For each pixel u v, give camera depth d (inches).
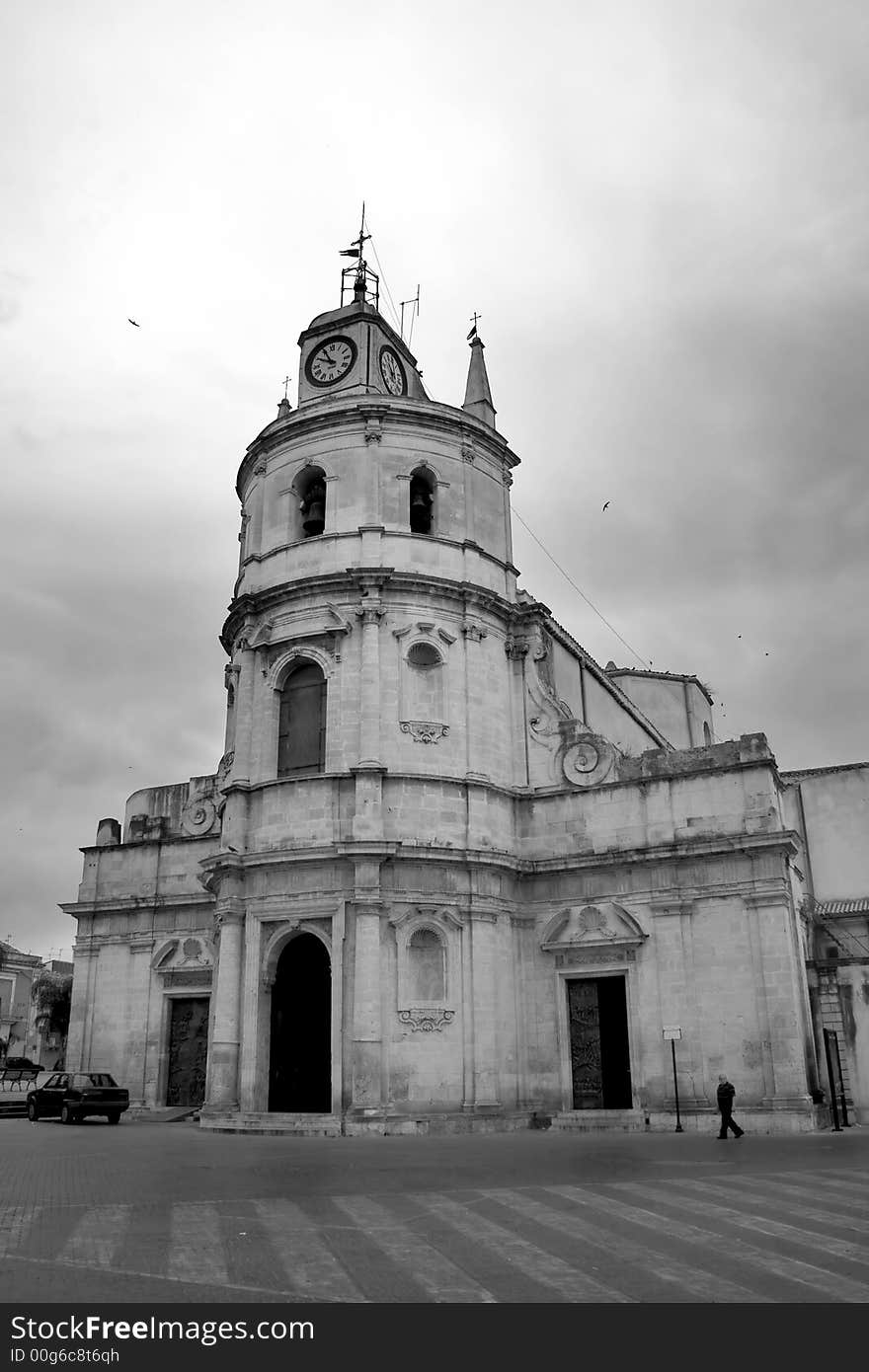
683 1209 609.9
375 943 1344.7
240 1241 517.0
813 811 1760.6
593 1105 1413.6
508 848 1497.3
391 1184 735.7
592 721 1843.0
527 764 1555.1
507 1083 1402.6
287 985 1455.5
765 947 1338.6
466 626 1524.4
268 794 1459.2
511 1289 418.6
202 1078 1694.1
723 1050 1334.9
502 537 1656.0
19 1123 1551.4
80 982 1804.9
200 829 1809.8
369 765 1408.7
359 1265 460.4
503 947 1444.4
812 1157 914.7
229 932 1428.4
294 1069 1438.2
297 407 1708.9
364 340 1723.7
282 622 1528.1
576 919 1457.9
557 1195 669.3
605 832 1473.9
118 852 1846.7
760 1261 465.1
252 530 1636.3
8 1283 430.0
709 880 1392.7
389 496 1556.3
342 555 1523.1
